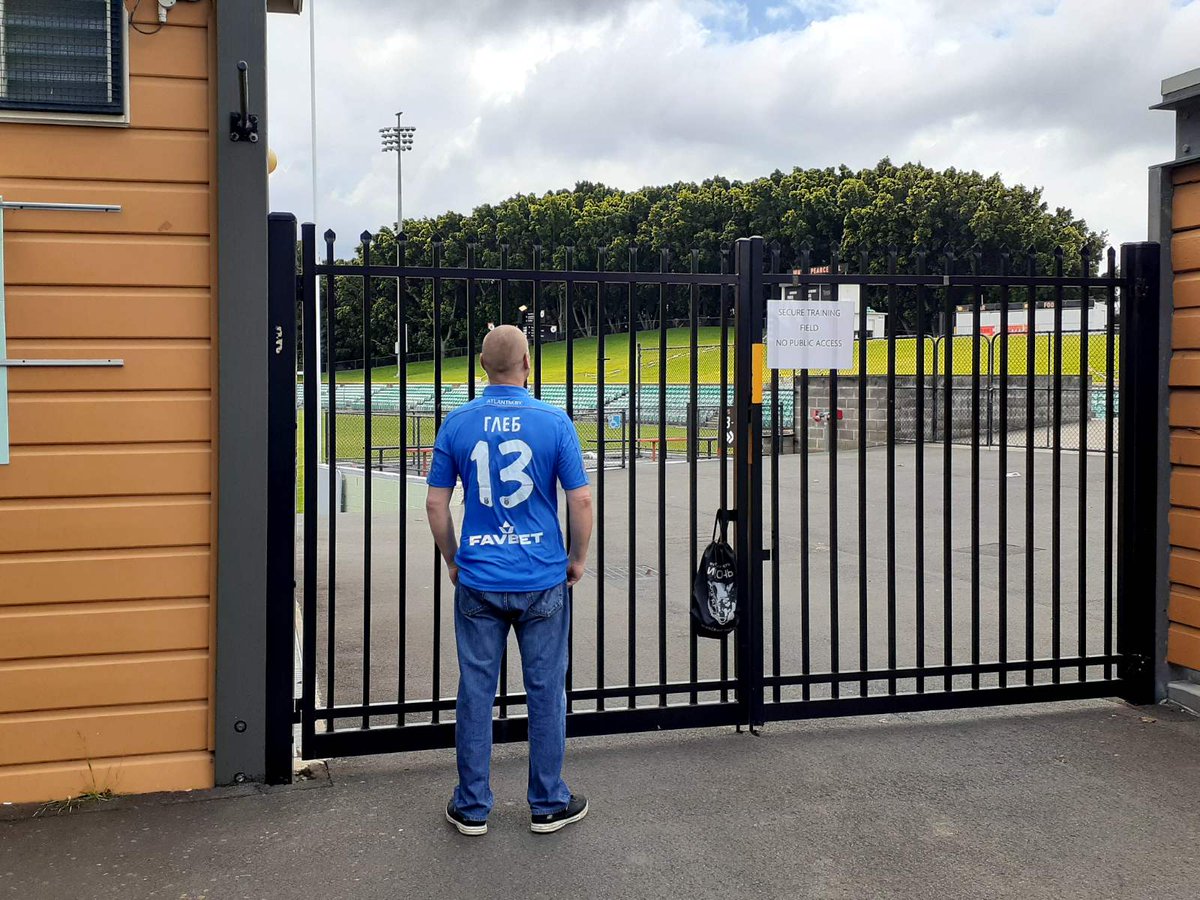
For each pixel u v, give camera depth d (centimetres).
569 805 362
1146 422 486
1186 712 480
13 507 363
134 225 368
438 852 340
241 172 371
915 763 419
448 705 418
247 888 316
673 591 827
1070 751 432
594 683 569
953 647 639
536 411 349
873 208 5831
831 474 454
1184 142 474
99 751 378
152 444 374
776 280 440
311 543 402
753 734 451
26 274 360
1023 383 2028
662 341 438
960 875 326
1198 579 475
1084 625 491
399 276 399
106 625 374
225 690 386
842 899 311
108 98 361
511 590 342
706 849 343
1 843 344
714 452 2239
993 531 1072
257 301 376
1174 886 319
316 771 408
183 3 368
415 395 3136
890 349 456
